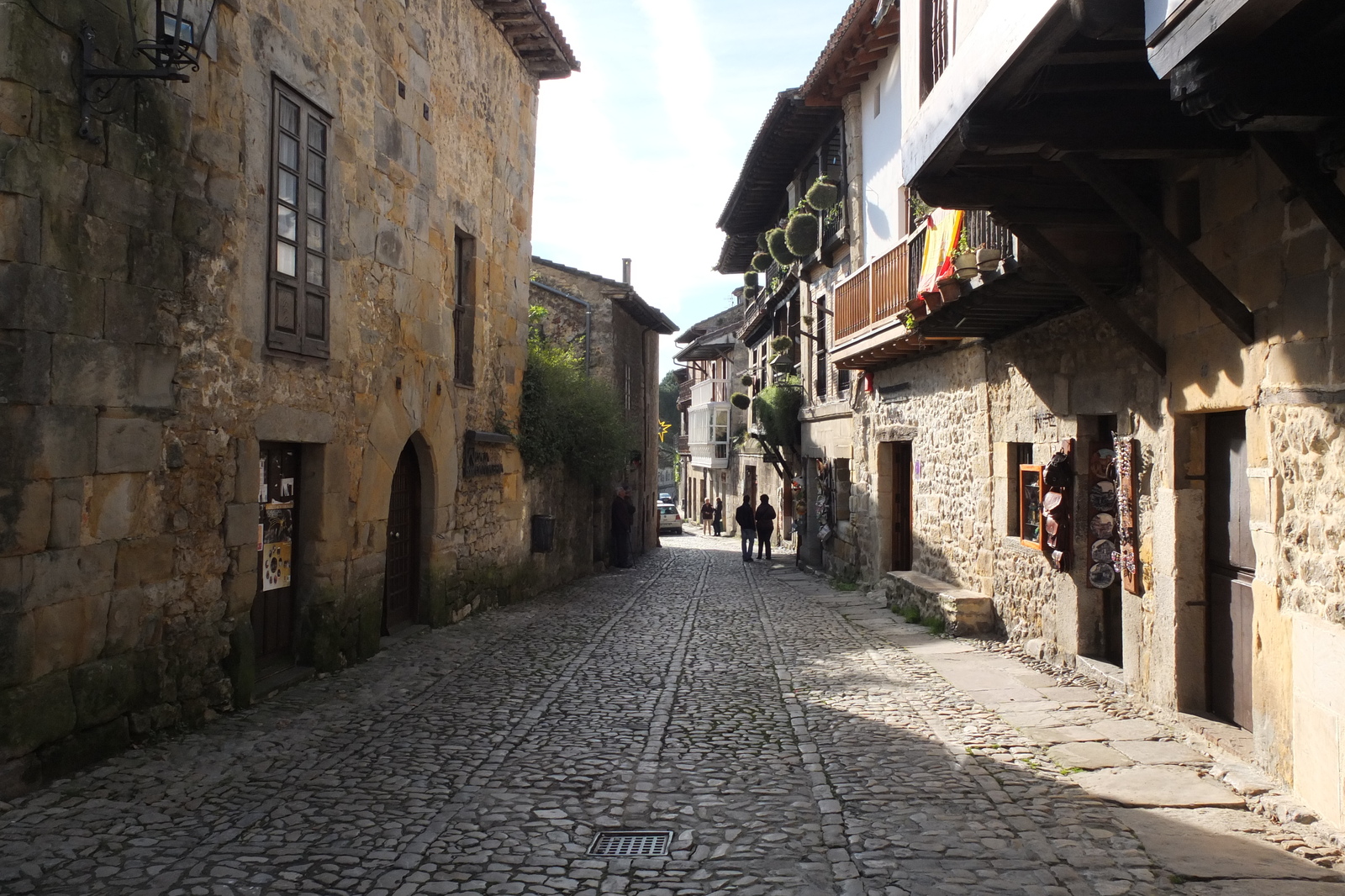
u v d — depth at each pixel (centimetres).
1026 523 938
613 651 996
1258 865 420
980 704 730
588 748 619
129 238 582
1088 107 523
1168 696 657
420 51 1057
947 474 1212
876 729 663
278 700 734
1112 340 745
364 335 916
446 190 1134
